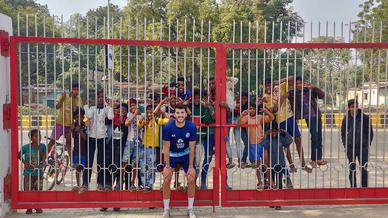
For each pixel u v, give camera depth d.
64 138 6.41
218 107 6.40
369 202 6.63
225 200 6.49
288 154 6.79
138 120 6.46
